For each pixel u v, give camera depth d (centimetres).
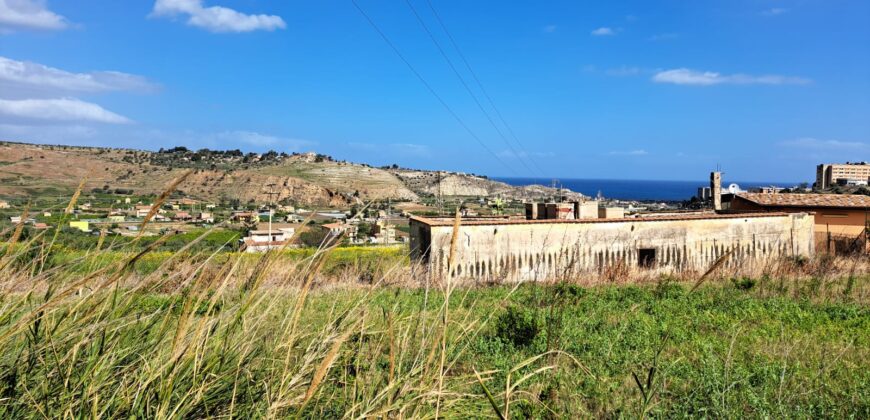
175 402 247
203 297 276
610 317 1045
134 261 263
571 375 624
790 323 1023
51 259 267
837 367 690
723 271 1841
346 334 291
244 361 283
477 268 1859
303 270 314
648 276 1934
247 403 269
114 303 266
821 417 536
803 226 2273
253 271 306
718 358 720
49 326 250
